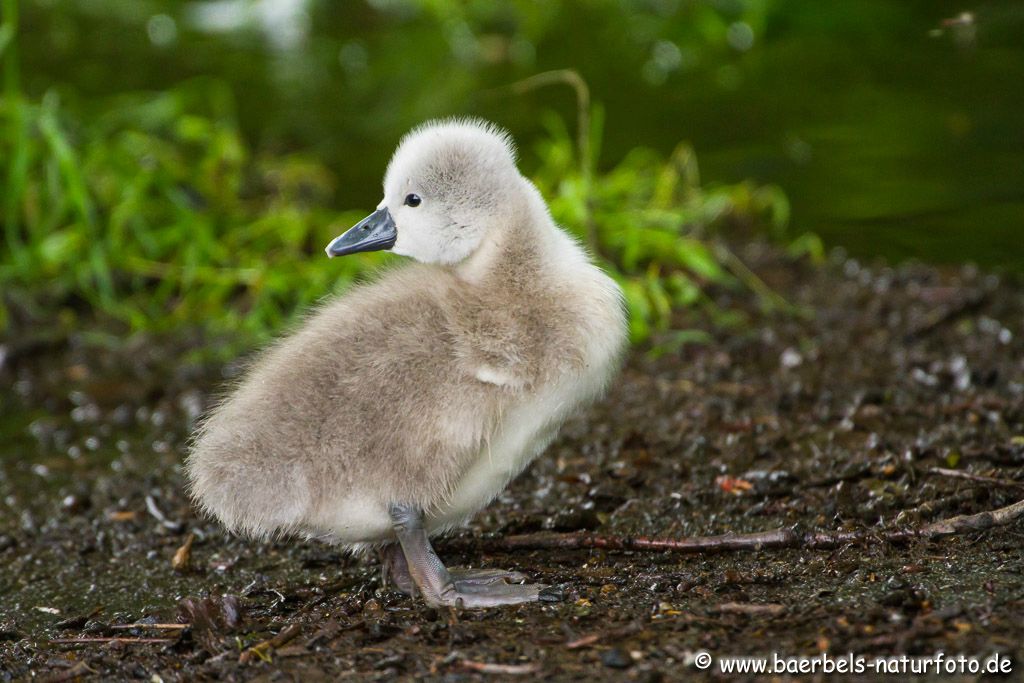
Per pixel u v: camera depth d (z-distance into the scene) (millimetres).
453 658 7172
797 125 18234
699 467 10430
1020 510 8492
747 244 15422
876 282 14102
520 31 22719
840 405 11500
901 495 9258
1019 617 7066
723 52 21359
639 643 7172
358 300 8727
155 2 25094
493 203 8625
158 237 15570
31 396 13164
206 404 12617
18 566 9625
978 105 18328
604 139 18062
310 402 8188
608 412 11883
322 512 8219
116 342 14195
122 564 9578
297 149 18625
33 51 22656
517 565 8859
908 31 21031
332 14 23984
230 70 21875
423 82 21031
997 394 11398
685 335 13344
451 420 8062
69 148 15742
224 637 7926
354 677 7125
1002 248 14570
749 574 8070
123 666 7633
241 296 15047
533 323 8188
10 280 15234
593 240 14148
